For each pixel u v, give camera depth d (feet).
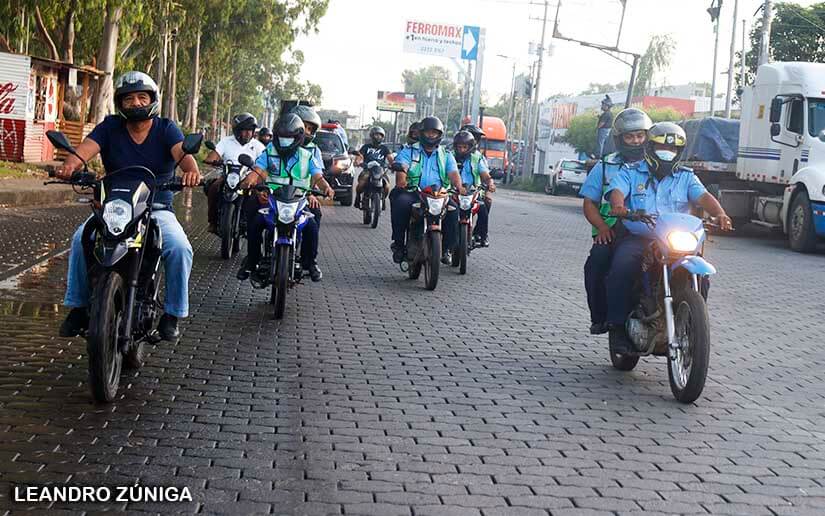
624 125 25.40
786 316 38.17
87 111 129.70
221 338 28.25
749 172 79.10
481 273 46.42
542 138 244.01
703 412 22.59
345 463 17.61
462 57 211.82
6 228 51.34
